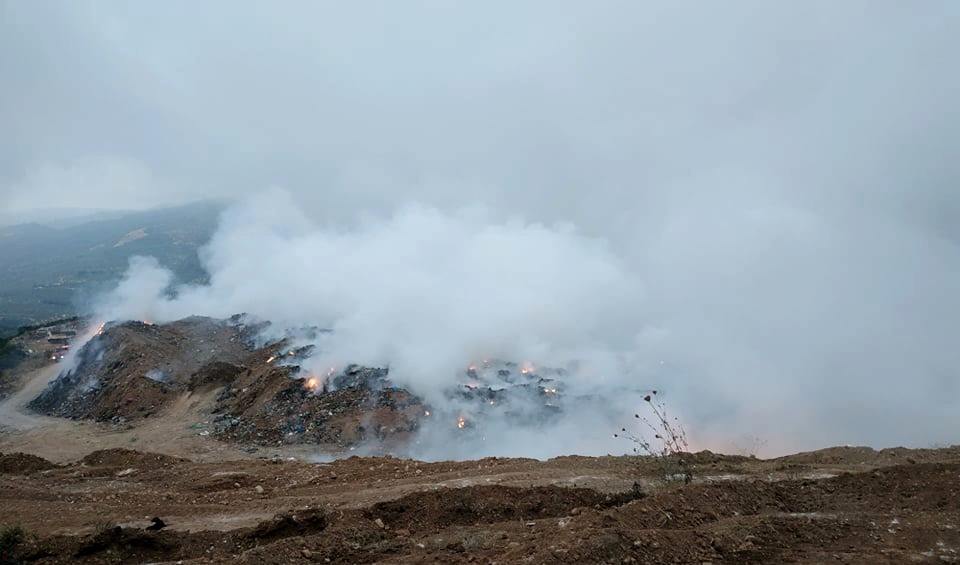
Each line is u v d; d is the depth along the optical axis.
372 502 13.54
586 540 8.38
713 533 9.00
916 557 8.48
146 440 38.03
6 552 10.48
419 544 10.13
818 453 17.33
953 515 10.31
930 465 13.30
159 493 15.87
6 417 47.03
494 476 15.50
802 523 9.76
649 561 8.11
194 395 47.16
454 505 12.22
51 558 10.55
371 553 9.66
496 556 8.81
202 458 34.19
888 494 12.10
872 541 9.22
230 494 15.47
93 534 11.05
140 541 11.12
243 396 44.84
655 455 16.83
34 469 21.36
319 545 9.83
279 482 16.92
